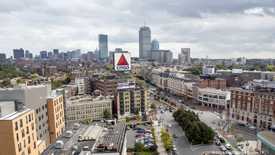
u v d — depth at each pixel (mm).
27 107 73375
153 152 91812
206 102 179625
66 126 104062
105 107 143625
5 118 56406
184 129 111188
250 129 121375
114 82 197875
